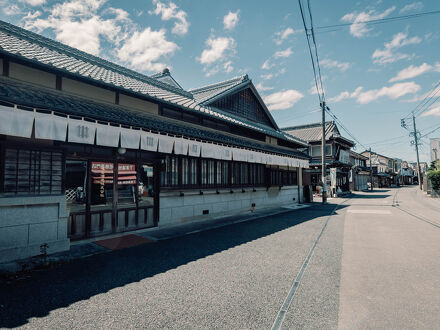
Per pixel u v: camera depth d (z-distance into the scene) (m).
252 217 11.91
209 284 4.25
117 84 7.31
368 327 3.04
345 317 3.27
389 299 3.79
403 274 4.83
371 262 5.53
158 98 8.30
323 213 13.81
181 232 8.27
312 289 4.12
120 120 6.40
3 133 4.49
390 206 17.78
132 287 4.07
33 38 8.50
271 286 4.21
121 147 7.12
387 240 7.59
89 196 6.84
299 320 3.19
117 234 7.53
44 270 4.73
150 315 3.24
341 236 8.09
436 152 41.62
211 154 9.58
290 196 18.80
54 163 5.78
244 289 4.07
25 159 5.32
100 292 3.87
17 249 5.05
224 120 11.07
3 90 4.70
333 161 28.42
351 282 4.43
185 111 9.80
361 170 44.62
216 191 11.34
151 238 7.34
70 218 6.40
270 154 13.88
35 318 3.11
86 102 6.80
